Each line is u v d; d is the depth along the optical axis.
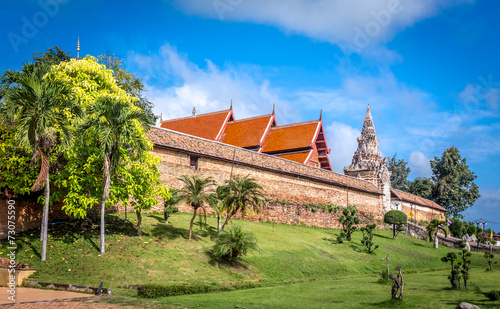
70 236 24.89
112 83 28.31
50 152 24.25
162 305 15.38
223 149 40.91
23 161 23.77
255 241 26.58
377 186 63.31
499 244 56.81
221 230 29.48
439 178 91.06
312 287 22.70
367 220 55.12
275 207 42.59
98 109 23.80
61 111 24.38
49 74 25.33
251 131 64.81
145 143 26.72
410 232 54.66
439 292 20.23
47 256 22.20
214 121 66.94
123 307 14.75
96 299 15.96
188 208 36.00
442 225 65.56
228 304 16.33
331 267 30.81
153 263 23.42
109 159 24.11
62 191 24.70
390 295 19.48
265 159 44.88
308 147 60.66
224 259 26.56
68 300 15.57
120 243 25.14
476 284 23.47
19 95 21.42
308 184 47.78
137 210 26.59
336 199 51.44
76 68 26.97
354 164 66.81
